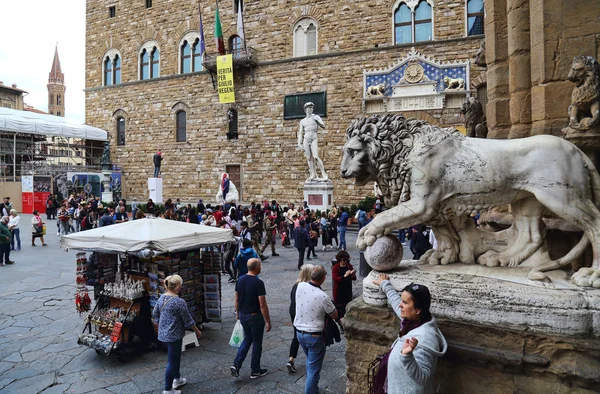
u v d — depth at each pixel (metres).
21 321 7.93
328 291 9.67
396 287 3.53
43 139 37.31
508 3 4.88
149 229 6.53
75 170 34.94
